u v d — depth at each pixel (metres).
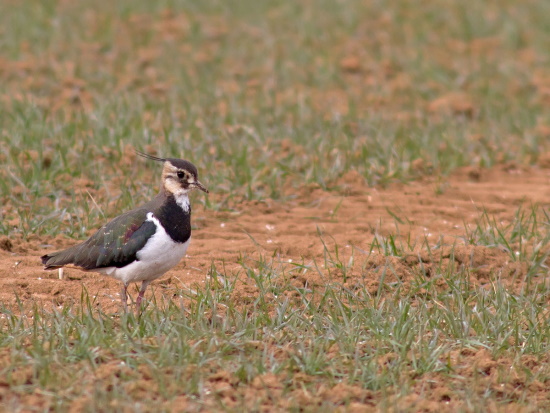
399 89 21.28
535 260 12.27
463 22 26.27
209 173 15.31
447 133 18.02
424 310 10.28
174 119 17.81
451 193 15.37
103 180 14.67
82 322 9.73
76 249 10.30
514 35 25.19
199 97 19.62
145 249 9.92
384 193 15.29
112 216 13.63
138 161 15.73
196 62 22.39
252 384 8.68
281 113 18.86
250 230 13.55
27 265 11.91
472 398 8.58
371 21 26.27
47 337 9.26
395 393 8.57
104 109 17.95
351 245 12.91
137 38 24.03
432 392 8.80
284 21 25.92
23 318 9.97
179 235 10.13
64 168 14.99
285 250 12.71
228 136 17.11
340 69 22.66
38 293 10.98
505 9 27.84
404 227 13.69
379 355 9.36
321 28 25.30
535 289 11.24
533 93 21.48
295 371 9.01
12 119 17.22
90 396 8.18
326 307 10.52
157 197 10.32
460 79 21.92
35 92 19.78
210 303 10.30
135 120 17.59
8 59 21.77
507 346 9.65
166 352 8.88
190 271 11.87
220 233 13.38
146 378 8.66
